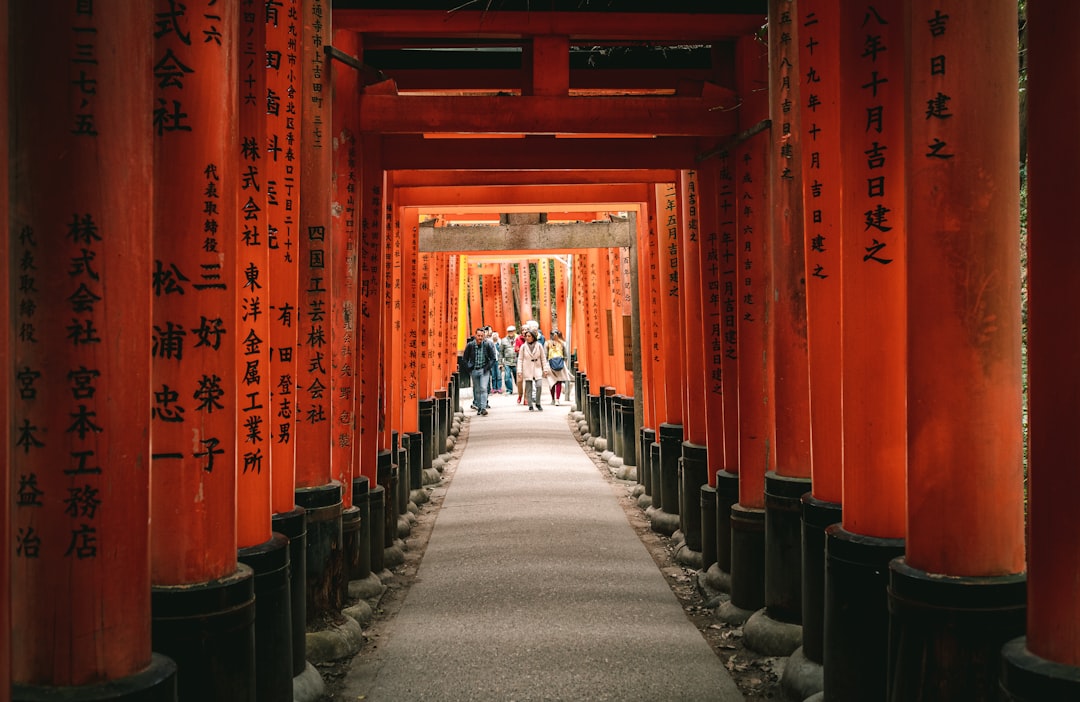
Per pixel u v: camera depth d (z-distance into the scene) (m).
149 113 2.48
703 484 6.89
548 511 9.08
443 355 14.55
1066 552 2.29
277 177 4.20
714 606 5.69
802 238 4.80
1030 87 2.36
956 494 2.85
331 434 5.12
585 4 5.70
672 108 5.68
